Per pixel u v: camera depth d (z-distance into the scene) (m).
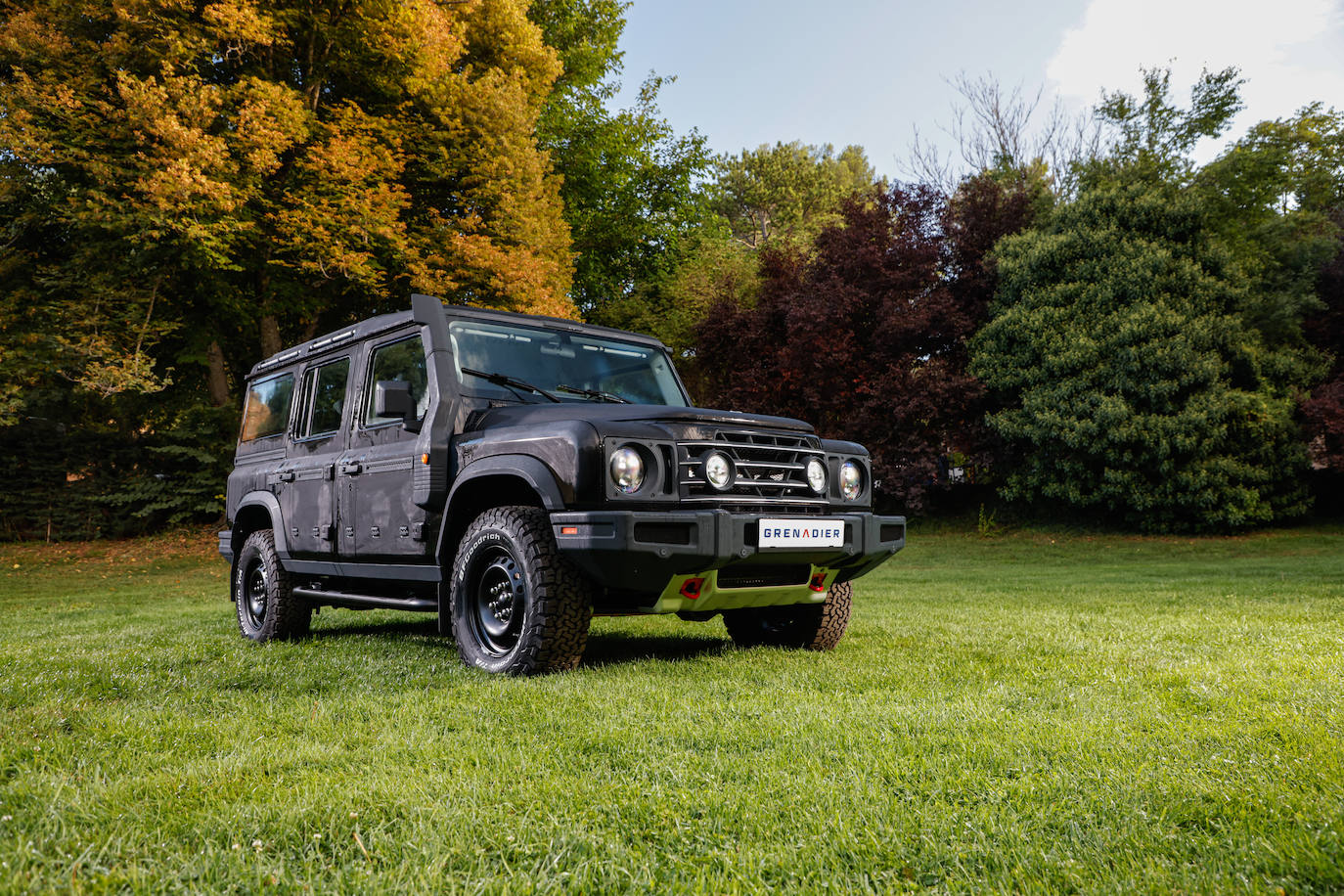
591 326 5.51
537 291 16.27
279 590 5.82
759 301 22.30
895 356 20.02
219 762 2.54
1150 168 21.58
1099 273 18.39
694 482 4.11
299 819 2.01
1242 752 2.50
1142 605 7.11
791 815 2.05
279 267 16.23
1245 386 18.34
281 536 5.85
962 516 21.23
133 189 14.48
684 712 3.15
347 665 4.49
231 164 14.05
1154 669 3.96
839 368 20.20
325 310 17.84
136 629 6.71
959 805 2.12
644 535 3.81
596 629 6.18
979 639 5.10
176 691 3.88
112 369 14.88
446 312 4.96
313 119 15.49
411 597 5.07
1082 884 1.65
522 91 17.22
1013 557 16.59
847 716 3.03
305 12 15.58
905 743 2.65
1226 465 17.39
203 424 19.53
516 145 16.45
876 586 10.16
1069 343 18.11
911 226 20.67
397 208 15.66
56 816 2.03
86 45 14.69
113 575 15.84
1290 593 7.84
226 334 19.05
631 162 25.36
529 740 2.79
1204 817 1.99
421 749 2.67
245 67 15.77
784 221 45.94
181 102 13.38
